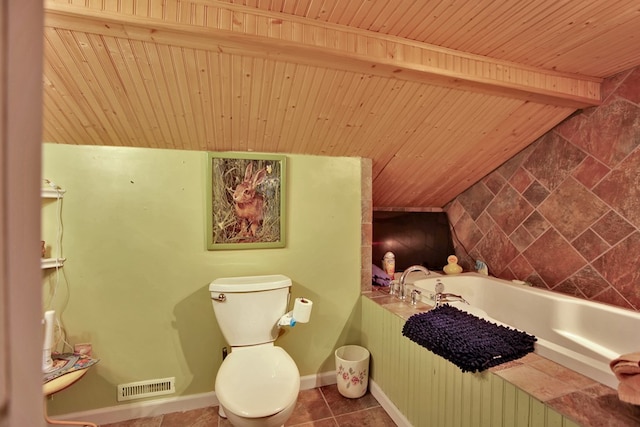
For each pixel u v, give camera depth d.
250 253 1.95
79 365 1.47
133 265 1.76
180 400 1.83
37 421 0.30
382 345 1.88
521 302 2.14
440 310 1.69
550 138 2.17
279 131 1.89
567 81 1.82
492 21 1.37
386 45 1.48
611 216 1.85
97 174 1.70
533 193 2.29
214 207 1.86
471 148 2.28
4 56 0.26
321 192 2.09
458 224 2.97
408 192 2.78
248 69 1.48
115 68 1.41
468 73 1.62
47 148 1.63
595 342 1.74
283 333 1.90
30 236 0.30
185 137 1.84
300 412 1.82
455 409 1.29
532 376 1.07
